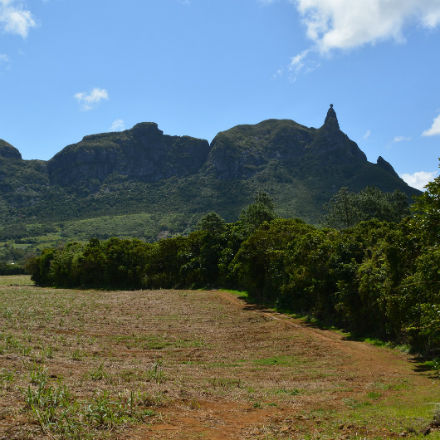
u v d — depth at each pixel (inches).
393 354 910.4
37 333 1007.6
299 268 1505.9
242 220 3068.4
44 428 317.1
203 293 2420.0
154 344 978.1
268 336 1140.5
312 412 457.1
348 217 2960.1
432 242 621.6
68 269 3395.7
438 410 409.4
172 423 374.0
